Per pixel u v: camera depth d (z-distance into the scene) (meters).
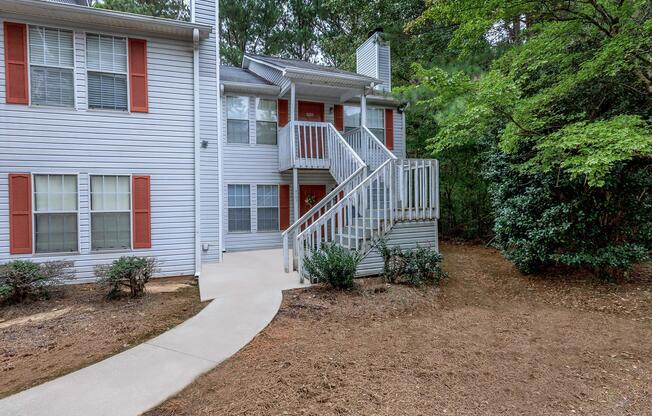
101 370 3.33
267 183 11.06
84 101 6.88
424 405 2.75
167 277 7.39
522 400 2.86
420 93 10.01
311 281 6.34
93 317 4.80
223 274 7.12
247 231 10.85
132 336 4.17
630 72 5.96
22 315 4.93
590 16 6.08
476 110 6.01
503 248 7.96
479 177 11.91
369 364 3.44
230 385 3.04
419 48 13.27
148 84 7.33
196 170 7.68
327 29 22.27
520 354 3.75
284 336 4.15
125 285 5.75
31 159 6.56
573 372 3.35
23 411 2.67
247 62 13.17
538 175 6.95
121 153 7.15
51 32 6.66
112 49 7.07
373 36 12.64
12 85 6.45
